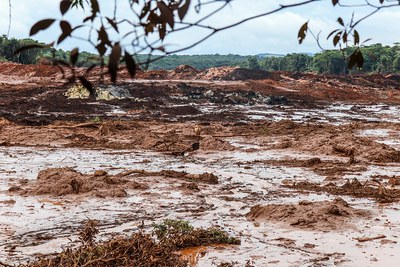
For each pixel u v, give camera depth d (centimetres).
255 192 1861
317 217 1406
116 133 3409
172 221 1271
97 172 1922
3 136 3130
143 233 1292
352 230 1338
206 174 2056
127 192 1772
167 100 6169
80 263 977
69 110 4928
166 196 1747
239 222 1432
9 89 6362
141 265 998
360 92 8781
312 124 4331
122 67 222
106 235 1286
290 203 1683
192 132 3538
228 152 2886
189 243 1195
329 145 2873
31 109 4912
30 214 1471
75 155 2667
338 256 1142
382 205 1647
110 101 5500
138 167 2353
